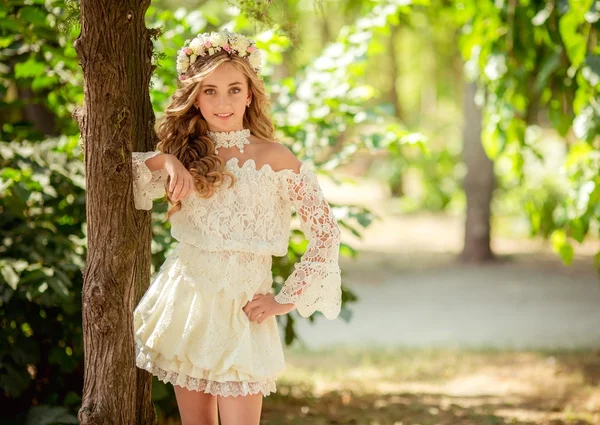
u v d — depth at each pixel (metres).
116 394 2.58
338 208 4.33
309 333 8.23
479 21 5.55
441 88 23.19
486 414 4.43
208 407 2.68
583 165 5.10
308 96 4.80
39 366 4.19
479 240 12.12
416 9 7.51
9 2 3.87
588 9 4.79
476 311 8.91
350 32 5.12
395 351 6.92
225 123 2.59
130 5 2.65
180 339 2.55
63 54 4.09
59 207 4.18
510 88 5.52
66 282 3.78
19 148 4.24
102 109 2.50
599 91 4.95
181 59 2.62
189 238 2.57
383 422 4.33
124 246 2.54
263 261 2.62
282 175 2.60
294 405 4.79
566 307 8.86
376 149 4.59
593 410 4.48
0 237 4.04
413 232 15.38
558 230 5.35
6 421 3.78
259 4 3.17
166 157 2.55
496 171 15.22
